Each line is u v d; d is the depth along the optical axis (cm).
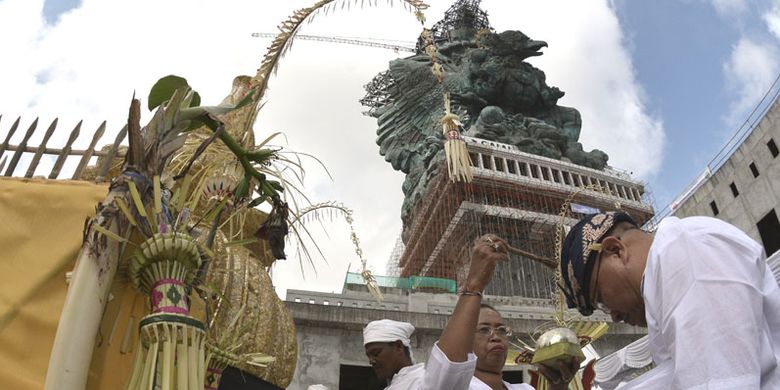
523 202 5316
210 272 392
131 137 272
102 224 249
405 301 2341
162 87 310
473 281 270
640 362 960
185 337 241
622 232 194
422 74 6906
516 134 6078
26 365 265
